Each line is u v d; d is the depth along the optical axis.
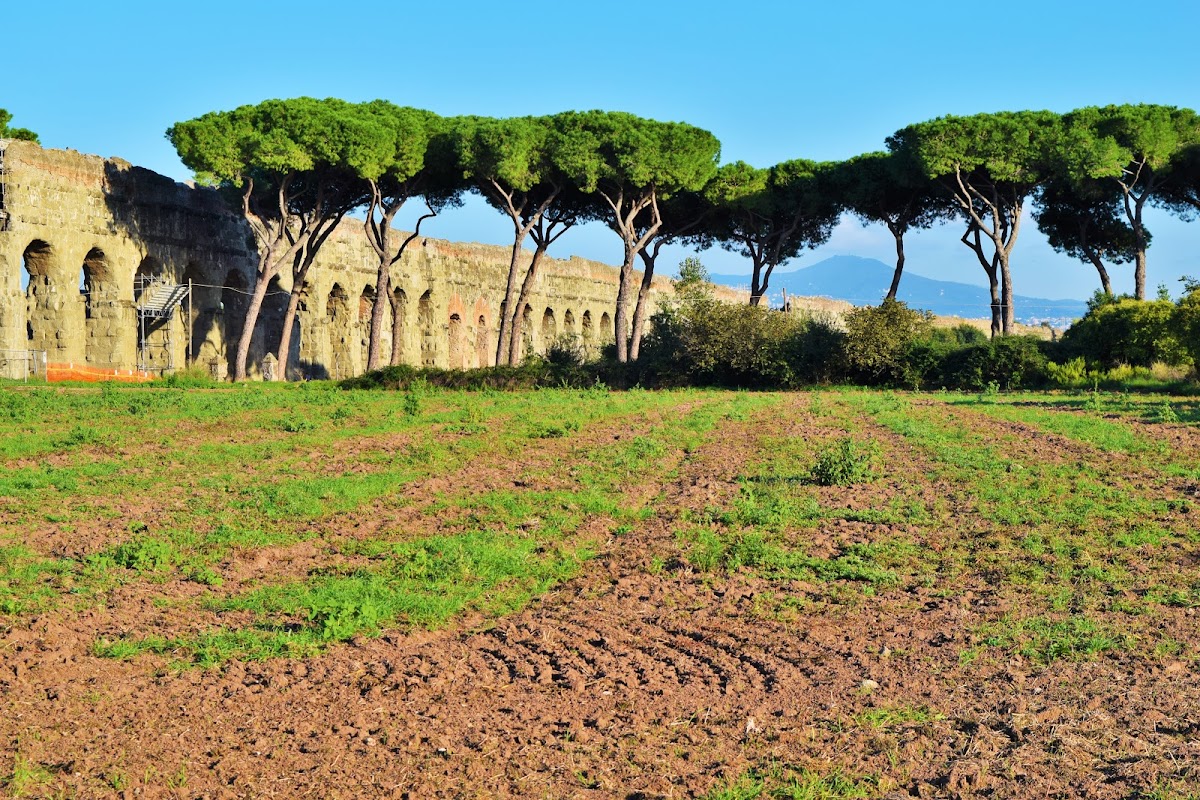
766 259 55.88
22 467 19.14
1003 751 7.62
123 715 8.62
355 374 56.75
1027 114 46.12
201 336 49.66
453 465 19.78
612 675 9.48
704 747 8.00
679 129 47.62
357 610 11.05
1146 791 6.86
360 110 45.88
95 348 44.50
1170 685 8.62
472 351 66.38
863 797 7.07
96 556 12.73
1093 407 28.98
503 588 12.21
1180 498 15.45
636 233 53.91
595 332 80.25
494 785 7.42
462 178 48.62
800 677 9.38
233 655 9.92
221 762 7.75
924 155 45.47
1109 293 47.31
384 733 8.27
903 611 11.09
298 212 49.28
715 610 11.31
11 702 8.84
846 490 17.02
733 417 27.94
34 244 41.22
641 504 16.61
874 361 42.25
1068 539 13.47
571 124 46.44
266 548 13.61
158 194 46.59
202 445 21.80
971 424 25.69
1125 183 48.22
